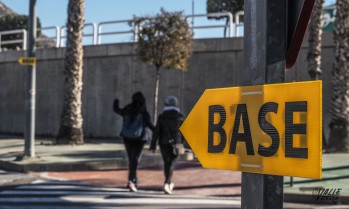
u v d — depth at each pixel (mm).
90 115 21766
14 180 10383
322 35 17781
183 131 2555
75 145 17156
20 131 23953
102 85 21516
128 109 9016
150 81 20516
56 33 23000
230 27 19359
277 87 2123
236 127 2303
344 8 14867
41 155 13828
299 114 2025
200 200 8297
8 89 24547
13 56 24219
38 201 8062
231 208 7605
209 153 2426
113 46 21125
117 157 13359
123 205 7805
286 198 8250
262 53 2209
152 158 12945
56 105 22672
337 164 12047
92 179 10664
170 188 8961
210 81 19547
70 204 7840
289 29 2254
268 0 2209
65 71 17359
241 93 2289
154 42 15805
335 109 14930
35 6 12633
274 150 2117
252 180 2219
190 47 16719
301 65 18125
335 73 15000
